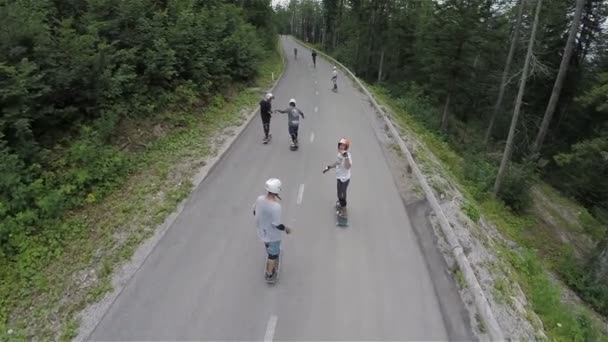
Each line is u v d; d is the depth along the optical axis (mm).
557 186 24328
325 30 82688
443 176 13031
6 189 7988
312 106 21953
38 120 9734
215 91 19078
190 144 13453
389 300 6434
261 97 22359
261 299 6418
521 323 6609
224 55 21859
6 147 8430
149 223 8711
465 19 28266
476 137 32031
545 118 19547
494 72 33188
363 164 12758
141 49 14227
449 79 30812
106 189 9742
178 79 16125
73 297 6586
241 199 10047
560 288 12328
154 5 16344
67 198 8875
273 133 15953
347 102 24000
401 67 47438
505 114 31938
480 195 16719
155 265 7328
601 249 13266
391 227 8750
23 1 10469
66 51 10188
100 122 10930
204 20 20547
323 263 7371
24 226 7773
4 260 7148
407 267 7320
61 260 7473
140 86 13562
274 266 6680
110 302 6402
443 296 6562
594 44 25484
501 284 7523
